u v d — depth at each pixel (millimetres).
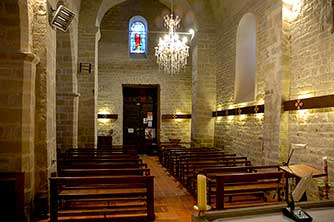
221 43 11875
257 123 8680
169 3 14039
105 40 15031
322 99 5871
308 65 6535
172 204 6695
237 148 10141
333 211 2887
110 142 14258
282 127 7188
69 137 10406
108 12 15047
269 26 7887
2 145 5570
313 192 6004
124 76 15133
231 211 2674
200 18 12344
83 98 11727
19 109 5609
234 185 6227
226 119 11180
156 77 15289
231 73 10797
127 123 15953
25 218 5441
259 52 8711
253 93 9141
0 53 5496
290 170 5207
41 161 6133
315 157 6148
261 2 8547
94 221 5305
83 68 11688
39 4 6113
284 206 2822
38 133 6129
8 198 5285
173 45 11078
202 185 2598
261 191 6648
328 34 5887
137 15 15211
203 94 12398
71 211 5801
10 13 5539
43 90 6148
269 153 7660
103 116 14867
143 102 16109
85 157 8484
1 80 5566
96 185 6164
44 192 6086
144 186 5832
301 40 6797
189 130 15516
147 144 15961
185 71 15438
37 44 6117
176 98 15398
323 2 6023
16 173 5375
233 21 10641
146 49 15320
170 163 10664
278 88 7324
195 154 9656
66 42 10188
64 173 6203
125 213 5809
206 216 2604
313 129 6238
